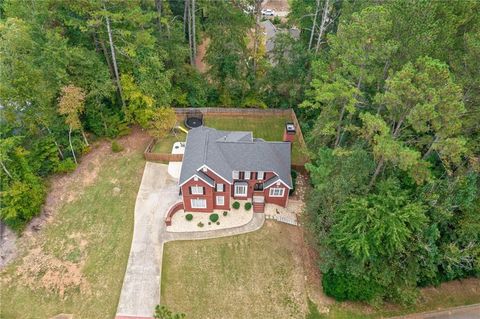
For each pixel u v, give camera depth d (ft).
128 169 121.39
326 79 102.63
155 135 126.41
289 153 110.32
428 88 69.72
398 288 85.15
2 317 82.79
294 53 132.67
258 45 148.25
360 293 86.43
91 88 117.29
